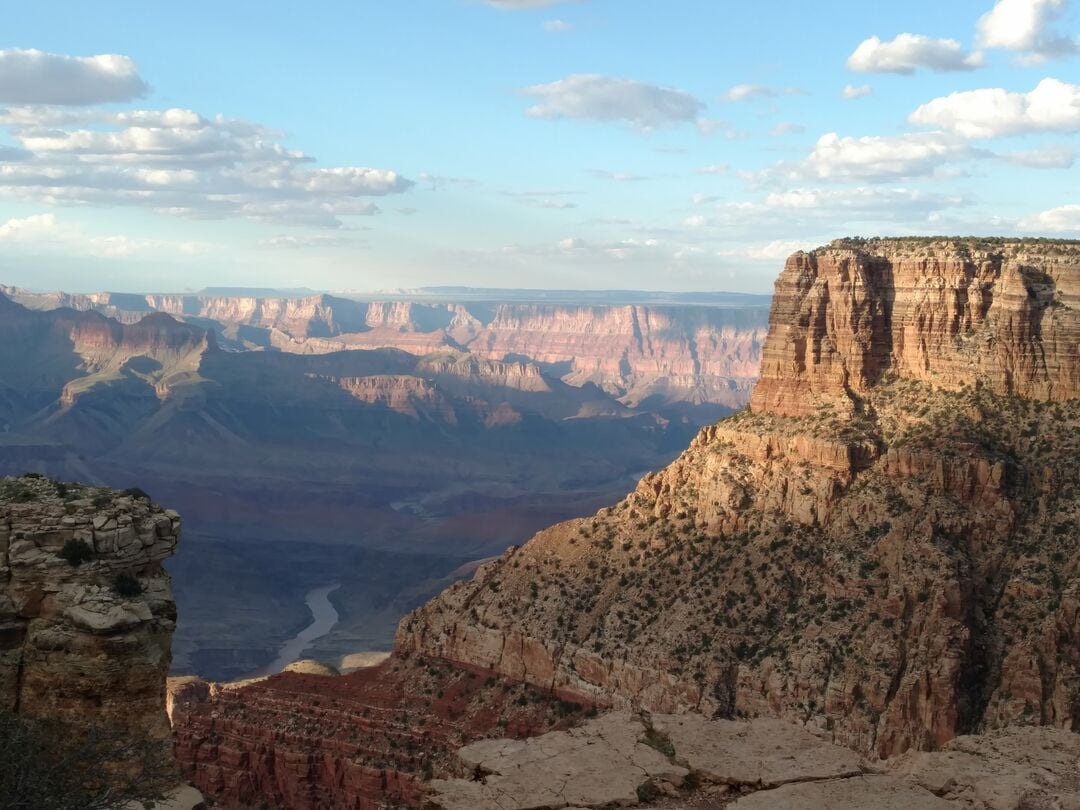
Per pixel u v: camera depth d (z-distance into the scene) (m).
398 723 108.62
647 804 36.91
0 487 51.50
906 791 36.84
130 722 47.41
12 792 43.59
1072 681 89.38
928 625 95.19
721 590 108.19
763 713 96.12
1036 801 35.53
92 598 47.47
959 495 105.75
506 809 36.25
